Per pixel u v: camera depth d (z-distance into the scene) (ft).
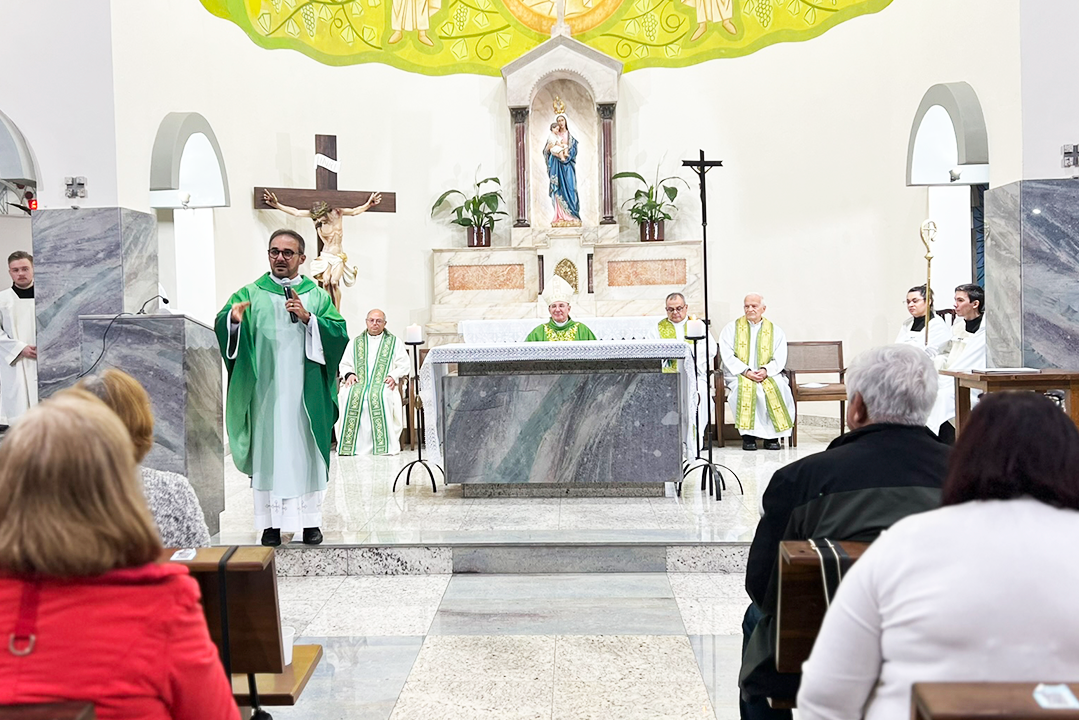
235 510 19.89
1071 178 16.48
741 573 15.39
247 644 7.34
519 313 30.17
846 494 6.92
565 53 30.71
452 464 19.90
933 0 24.22
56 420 4.37
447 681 10.96
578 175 31.63
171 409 16.07
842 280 28.91
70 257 16.79
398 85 31.09
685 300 29.17
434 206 31.35
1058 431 4.72
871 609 4.68
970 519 4.62
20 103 17.06
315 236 30.42
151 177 19.25
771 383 26.61
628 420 19.53
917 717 3.78
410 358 28.63
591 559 15.61
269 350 15.99
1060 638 4.26
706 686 10.65
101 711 4.38
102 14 17.11
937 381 7.30
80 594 4.42
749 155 30.40
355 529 17.08
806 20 29.22
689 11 30.94
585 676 11.02
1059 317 16.46
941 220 26.09
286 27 28.71
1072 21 16.53
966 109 19.75
